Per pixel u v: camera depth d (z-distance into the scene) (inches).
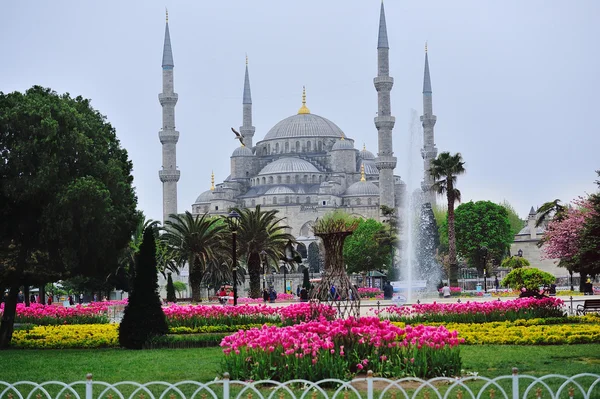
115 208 1739.7
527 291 2142.0
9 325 1626.5
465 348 1402.6
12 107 1657.2
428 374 1037.8
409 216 3403.1
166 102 7450.8
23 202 1627.7
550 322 1737.2
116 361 1322.6
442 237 6235.2
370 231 5910.4
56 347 1596.9
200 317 1838.1
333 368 997.8
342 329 1071.6
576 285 4813.0
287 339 1018.1
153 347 1515.7
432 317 1781.5
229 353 1074.1
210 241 3481.8
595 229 1802.4
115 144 1893.5
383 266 5664.4
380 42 7436.0
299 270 6663.4
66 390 1045.2
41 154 1594.5
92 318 2137.1
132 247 3740.2
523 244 6250.0
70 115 1679.4
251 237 3437.5
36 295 5098.4
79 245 1641.2
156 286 1572.3
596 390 962.7
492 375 1079.6
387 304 2687.0
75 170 1681.8
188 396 968.3
